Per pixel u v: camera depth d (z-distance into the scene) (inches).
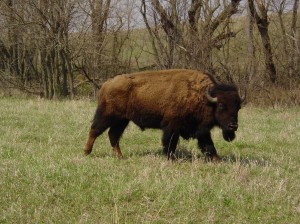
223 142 490.6
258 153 447.8
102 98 406.3
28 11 967.0
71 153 408.2
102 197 277.4
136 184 293.9
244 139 507.5
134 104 396.5
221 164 374.9
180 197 281.1
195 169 356.2
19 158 370.3
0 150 397.7
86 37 1000.2
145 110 394.6
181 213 261.1
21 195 278.5
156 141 498.9
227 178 330.3
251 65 951.0
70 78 1022.4
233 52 1077.1
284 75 989.2
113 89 399.9
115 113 403.2
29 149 410.0
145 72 402.9
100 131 408.2
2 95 1043.3
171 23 959.0
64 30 962.1
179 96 384.5
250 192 295.7
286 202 284.8
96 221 246.1
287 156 432.8
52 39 970.1
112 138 416.8
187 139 409.4
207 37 947.3
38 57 1162.0
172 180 311.7
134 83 397.4
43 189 287.9
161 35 1085.8
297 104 903.1
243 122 652.1
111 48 1139.9
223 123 372.8
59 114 671.8
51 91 1031.0
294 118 711.1
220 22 960.3
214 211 264.8
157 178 312.8
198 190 288.8
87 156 401.7
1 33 1093.1
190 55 935.0
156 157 397.7
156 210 262.7
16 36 1097.4
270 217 261.1
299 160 421.7
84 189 294.5
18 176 312.7
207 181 310.0
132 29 1112.8
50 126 569.0
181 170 356.8
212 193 290.0
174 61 965.2
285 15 1114.1
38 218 245.6
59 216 251.1
